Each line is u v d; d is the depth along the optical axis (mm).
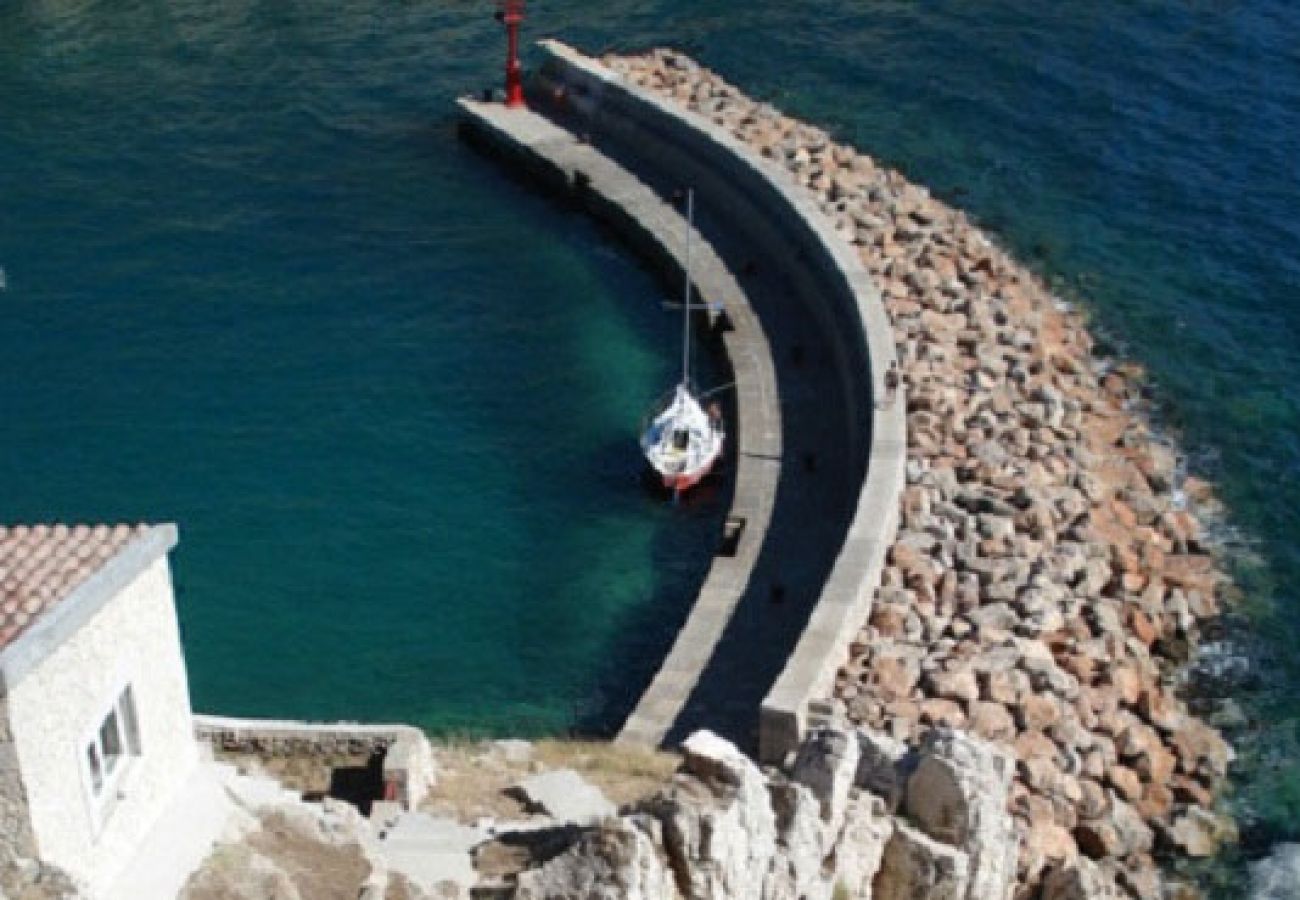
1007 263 79188
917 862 36562
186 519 65875
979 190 86875
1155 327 75750
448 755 47312
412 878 32969
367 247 85438
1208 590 59531
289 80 100875
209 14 108125
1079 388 70312
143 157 92688
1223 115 93375
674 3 109750
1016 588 56469
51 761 29672
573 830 34312
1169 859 48656
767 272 79438
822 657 50219
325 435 70750
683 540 63719
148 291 80938
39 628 29266
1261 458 67312
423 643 59188
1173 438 68500
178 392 73688
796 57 101562
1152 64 98812
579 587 61625
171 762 33562
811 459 65438
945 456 63156
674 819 31766
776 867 33625
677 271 80250
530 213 89000
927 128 93250
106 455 69625
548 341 77562
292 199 89500
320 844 33375
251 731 44406
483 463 68750
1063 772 49406
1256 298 78000
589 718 55531
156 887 31422
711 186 85812
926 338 70438
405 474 68250
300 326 78625
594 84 94188
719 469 66500
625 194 86812
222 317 79125
